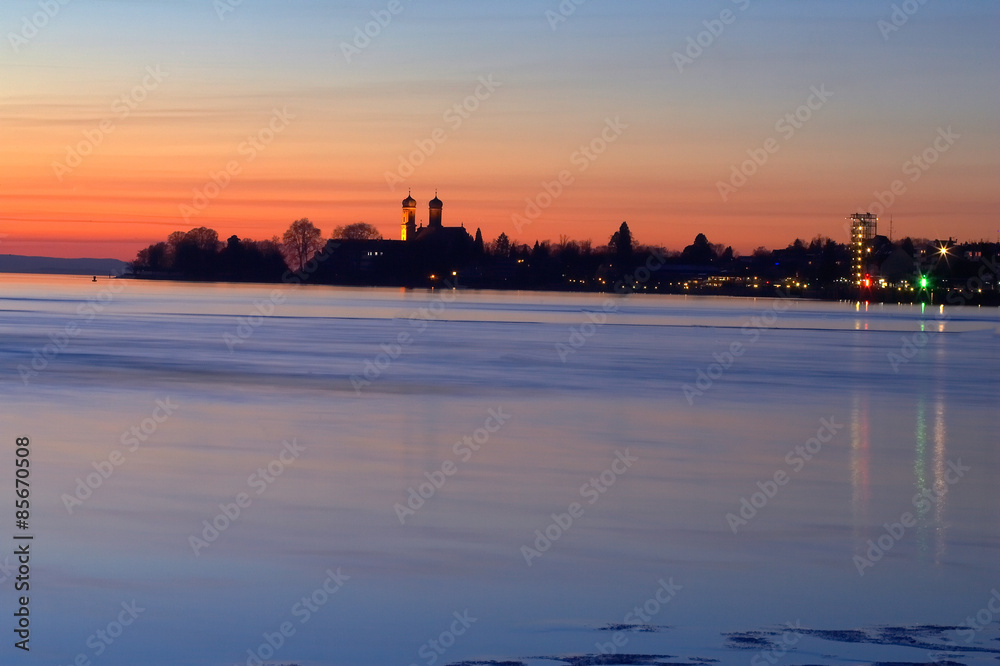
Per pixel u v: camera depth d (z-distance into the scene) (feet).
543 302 543.39
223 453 81.61
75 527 57.62
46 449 82.33
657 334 267.18
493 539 56.13
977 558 53.01
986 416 110.01
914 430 98.73
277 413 105.70
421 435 92.12
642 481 72.33
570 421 102.32
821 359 191.72
